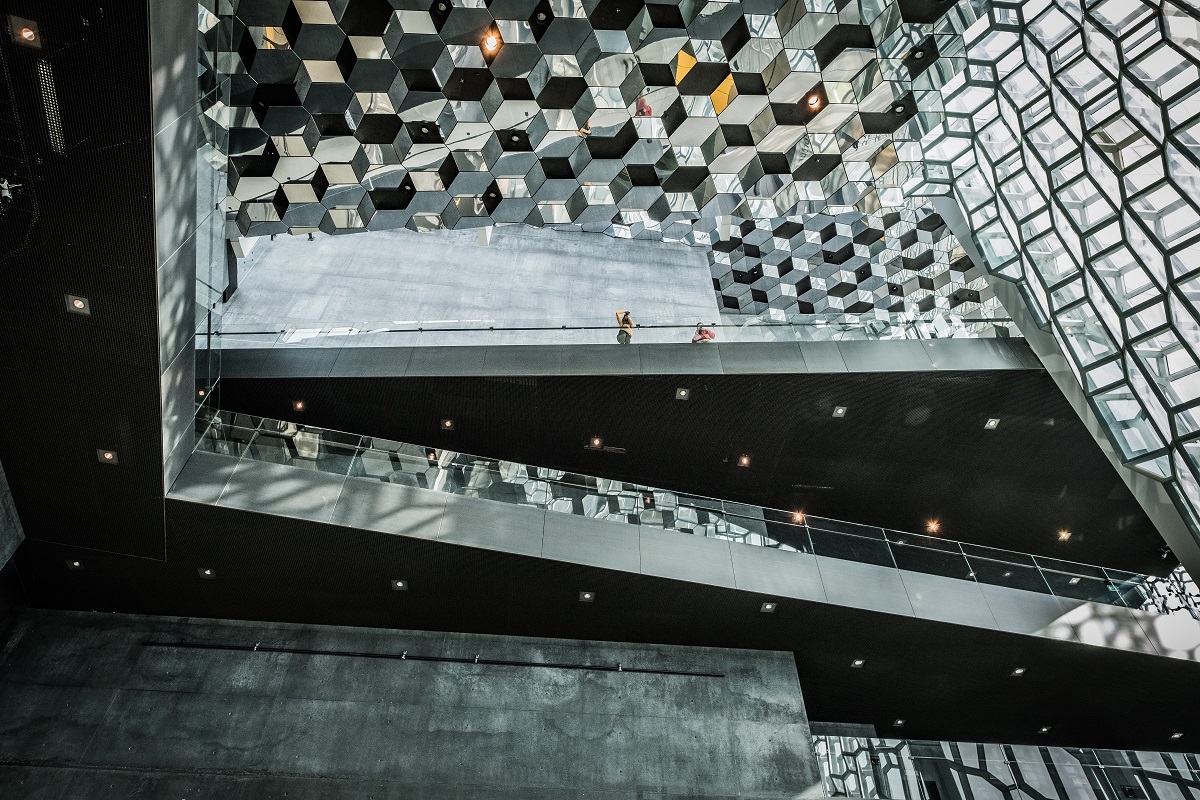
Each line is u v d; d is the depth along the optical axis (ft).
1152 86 42.27
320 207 59.36
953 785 55.67
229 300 68.85
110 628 57.67
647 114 55.31
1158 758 58.54
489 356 59.82
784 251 84.58
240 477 52.26
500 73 51.03
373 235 77.82
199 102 40.14
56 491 50.65
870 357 59.88
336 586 55.83
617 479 65.98
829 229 80.23
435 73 50.26
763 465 65.00
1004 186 58.13
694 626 58.18
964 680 60.18
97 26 33.17
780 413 61.52
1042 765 57.31
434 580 55.06
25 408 46.39
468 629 59.21
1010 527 69.67
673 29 49.34
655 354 59.98
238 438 53.47
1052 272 54.24
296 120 51.75
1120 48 44.37
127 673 55.57
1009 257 59.52
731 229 81.76
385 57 48.65
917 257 79.97
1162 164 42.57
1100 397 52.49
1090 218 49.16
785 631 58.03
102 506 51.24
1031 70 52.75
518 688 57.21
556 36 49.03
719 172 61.05
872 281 86.69
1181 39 40.04
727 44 50.83
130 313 42.14
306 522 51.83
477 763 53.72
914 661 59.11
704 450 63.98
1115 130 45.91
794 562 57.26
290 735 53.83
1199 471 44.57
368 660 57.57
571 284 78.43
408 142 54.95
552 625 58.59
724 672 58.90
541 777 53.57
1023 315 58.70
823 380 59.47
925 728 65.77
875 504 68.03
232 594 56.80
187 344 47.26
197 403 51.98
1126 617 57.62
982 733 65.98
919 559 58.80
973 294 77.05
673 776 54.34
